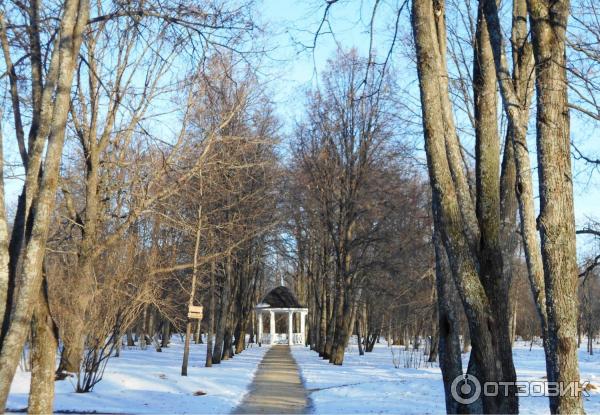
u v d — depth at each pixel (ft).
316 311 153.38
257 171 91.66
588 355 168.66
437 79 26.08
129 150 60.64
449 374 26.81
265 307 188.96
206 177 64.64
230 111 63.21
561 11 25.85
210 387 61.87
